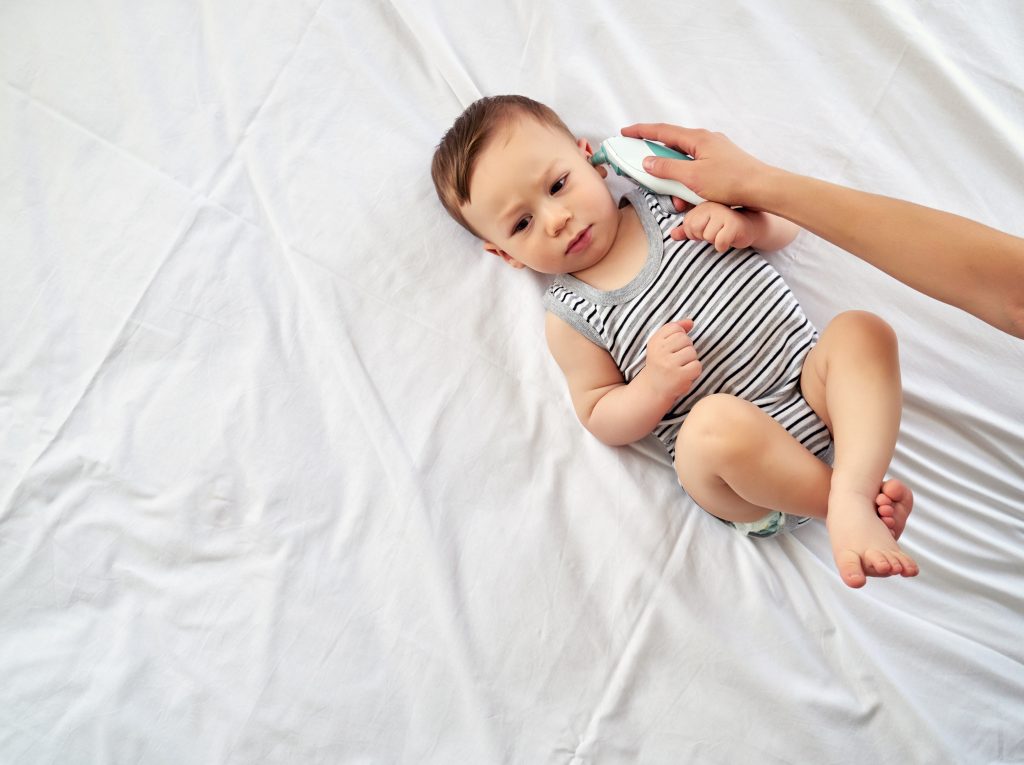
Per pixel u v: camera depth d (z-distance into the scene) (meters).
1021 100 1.22
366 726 1.09
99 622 1.14
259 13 1.33
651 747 1.07
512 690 1.09
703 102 1.29
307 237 1.27
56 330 1.24
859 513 0.90
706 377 1.14
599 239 1.16
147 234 1.27
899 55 1.25
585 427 1.20
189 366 1.23
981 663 1.06
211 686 1.11
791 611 1.10
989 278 0.81
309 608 1.14
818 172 1.25
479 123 1.17
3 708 1.10
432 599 1.12
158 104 1.31
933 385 1.18
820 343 1.07
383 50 1.33
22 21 1.31
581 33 1.31
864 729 1.05
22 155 1.29
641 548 1.14
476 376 1.23
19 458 1.20
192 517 1.18
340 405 1.21
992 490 1.14
